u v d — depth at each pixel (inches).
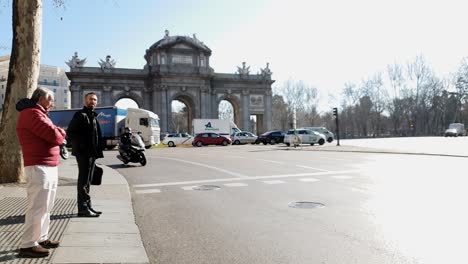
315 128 2249.0
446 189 439.5
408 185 476.7
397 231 273.4
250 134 2299.5
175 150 1519.4
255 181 549.0
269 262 218.7
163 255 233.9
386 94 4421.8
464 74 3619.6
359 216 320.8
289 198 411.5
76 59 2785.4
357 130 4835.1
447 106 4202.8
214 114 3125.0
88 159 322.3
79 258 218.4
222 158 996.6
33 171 221.1
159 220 326.0
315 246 245.1
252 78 3230.8
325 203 379.2
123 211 353.4
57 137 224.8
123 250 235.9
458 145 1505.9
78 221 306.7
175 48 2955.2
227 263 218.5
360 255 226.5
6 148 509.7
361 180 533.6
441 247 236.2
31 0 517.0
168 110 2898.6
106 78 2849.4
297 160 893.8
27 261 211.0
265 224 303.3
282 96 4980.3
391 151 1128.8
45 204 224.7
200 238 269.4
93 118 325.4
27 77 517.7
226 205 382.6
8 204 366.3
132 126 1811.0
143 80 2950.3
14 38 521.0
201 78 2984.7
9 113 511.5
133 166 816.9
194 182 555.8
